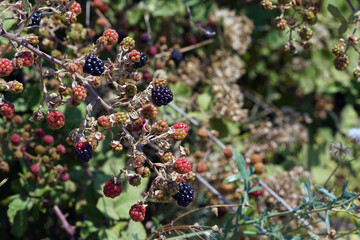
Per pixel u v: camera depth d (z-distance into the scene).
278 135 0.98
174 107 0.85
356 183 0.99
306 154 1.08
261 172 0.82
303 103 1.25
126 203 0.80
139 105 0.61
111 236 0.78
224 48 1.00
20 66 0.60
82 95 0.60
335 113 1.30
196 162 0.85
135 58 0.61
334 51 0.71
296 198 0.86
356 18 0.73
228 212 0.85
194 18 0.96
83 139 0.61
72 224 0.86
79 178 0.81
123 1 0.93
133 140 0.61
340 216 0.85
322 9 1.08
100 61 0.61
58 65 0.63
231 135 0.94
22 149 0.77
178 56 0.88
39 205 0.79
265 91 1.17
